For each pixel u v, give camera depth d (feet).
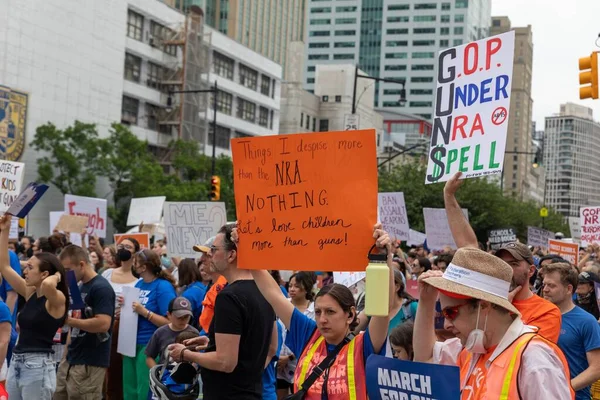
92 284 29.43
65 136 166.20
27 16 167.73
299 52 315.37
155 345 29.32
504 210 171.73
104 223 62.23
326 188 16.02
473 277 12.81
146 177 171.32
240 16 381.60
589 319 21.39
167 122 214.90
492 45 20.20
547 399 11.91
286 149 16.48
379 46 613.52
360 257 15.62
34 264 26.37
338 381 15.84
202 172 197.57
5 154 160.97
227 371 17.88
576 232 97.04
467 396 12.94
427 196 156.87
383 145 336.49
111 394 34.99
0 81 161.27
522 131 654.94
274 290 17.84
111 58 194.18
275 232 16.51
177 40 214.48
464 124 20.53
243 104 257.14
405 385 13.38
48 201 172.76
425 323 14.74
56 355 33.12
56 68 176.76
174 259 55.26
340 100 334.65
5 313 24.38
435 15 602.85
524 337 12.58
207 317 26.91
